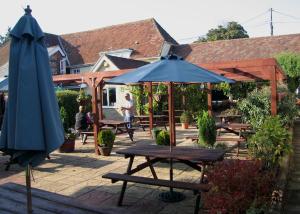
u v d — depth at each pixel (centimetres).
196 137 1081
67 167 884
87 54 3120
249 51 2586
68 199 464
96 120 1066
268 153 673
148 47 2838
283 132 769
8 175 813
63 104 1850
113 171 836
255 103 1276
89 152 1099
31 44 378
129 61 2594
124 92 2303
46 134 365
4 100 1087
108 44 3111
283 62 2170
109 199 621
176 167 851
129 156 655
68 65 3084
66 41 3381
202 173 579
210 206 420
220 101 2212
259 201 412
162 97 1984
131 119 1580
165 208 572
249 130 1179
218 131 1391
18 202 455
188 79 536
